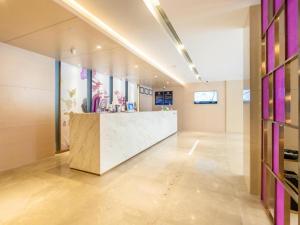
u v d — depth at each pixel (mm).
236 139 7168
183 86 10359
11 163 3666
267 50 2162
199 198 2473
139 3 2545
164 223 1932
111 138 3617
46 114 4414
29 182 2957
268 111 2135
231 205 2301
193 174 3357
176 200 2416
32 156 4086
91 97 5992
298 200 1248
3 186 2807
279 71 1816
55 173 3369
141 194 2574
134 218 2016
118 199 2428
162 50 4555
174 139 7168
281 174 1792
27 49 3895
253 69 2609
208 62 5938
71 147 3627
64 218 2000
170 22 3230
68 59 4699
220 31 3582
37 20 2643
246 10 2785
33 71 4090
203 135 8297
